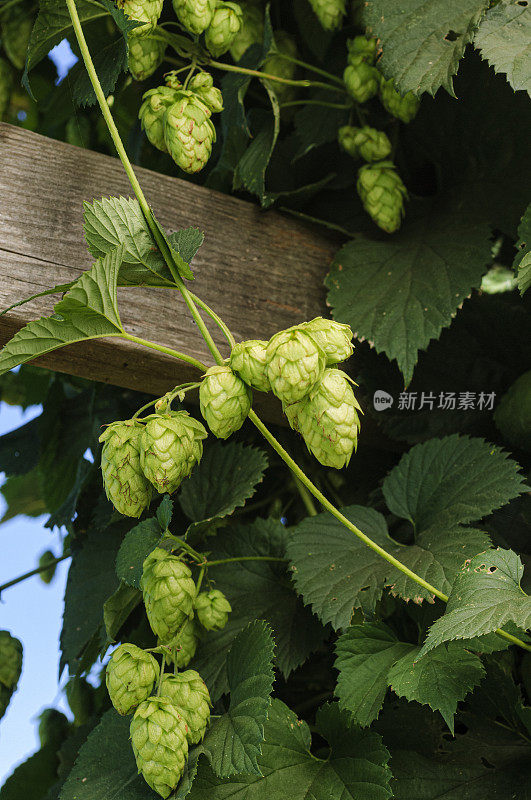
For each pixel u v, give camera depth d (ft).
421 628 2.88
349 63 3.18
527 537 3.02
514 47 2.85
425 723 2.90
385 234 3.19
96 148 3.60
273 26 3.39
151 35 2.97
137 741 2.71
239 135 3.22
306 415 2.57
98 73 3.01
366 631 2.83
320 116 3.31
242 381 2.60
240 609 3.05
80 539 3.38
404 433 3.14
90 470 3.36
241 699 2.77
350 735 2.84
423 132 3.25
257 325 3.06
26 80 2.97
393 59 2.91
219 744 2.72
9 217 2.86
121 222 2.69
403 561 2.86
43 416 3.58
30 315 2.83
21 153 2.91
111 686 2.76
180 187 3.07
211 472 3.15
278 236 3.15
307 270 3.16
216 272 3.05
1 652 3.20
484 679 2.89
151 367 2.97
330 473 3.43
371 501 3.21
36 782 3.62
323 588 2.87
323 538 2.95
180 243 2.72
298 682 3.22
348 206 3.26
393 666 2.76
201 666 2.97
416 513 2.97
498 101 3.13
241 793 2.79
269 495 3.46
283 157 3.29
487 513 2.86
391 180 3.15
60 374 3.57
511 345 3.18
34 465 3.66
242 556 3.12
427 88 2.87
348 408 2.56
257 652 2.80
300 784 2.81
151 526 2.85
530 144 3.11
